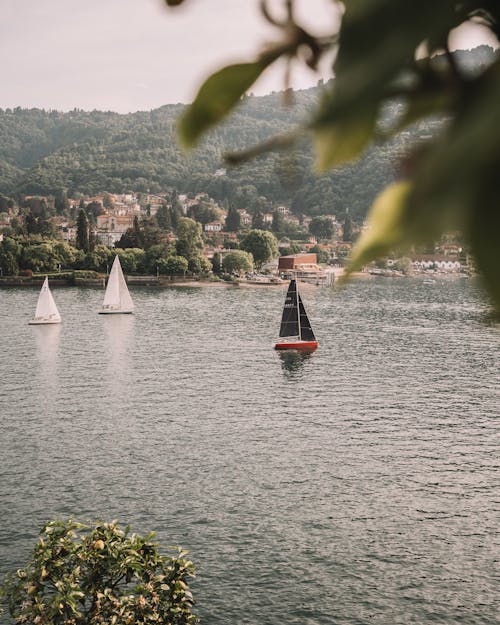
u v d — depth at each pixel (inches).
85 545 589.0
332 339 4252.0
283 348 3865.7
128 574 590.6
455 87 25.1
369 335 4421.8
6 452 2055.9
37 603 572.1
